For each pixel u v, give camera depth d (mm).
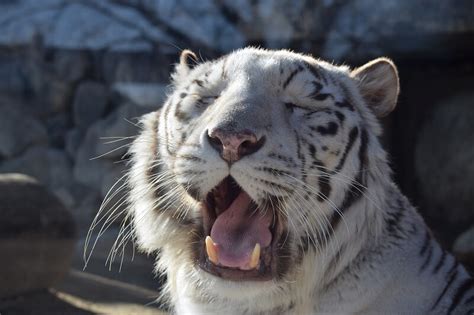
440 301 4070
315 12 9820
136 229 4406
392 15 9391
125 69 11594
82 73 12156
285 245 3900
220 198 4004
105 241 8586
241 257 3721
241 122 3678
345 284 4008
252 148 3674
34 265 7227
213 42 10719
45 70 12461
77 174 11625
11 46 12664
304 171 3883
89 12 12234
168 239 4148
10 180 7523
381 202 4160
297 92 4027
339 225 4020
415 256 4125
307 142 3938
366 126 4285
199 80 4219
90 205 11094
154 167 4230
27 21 12586
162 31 11328
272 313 3988
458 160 9398
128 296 7043
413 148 9867
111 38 11852
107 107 11906
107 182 11133
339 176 4027
